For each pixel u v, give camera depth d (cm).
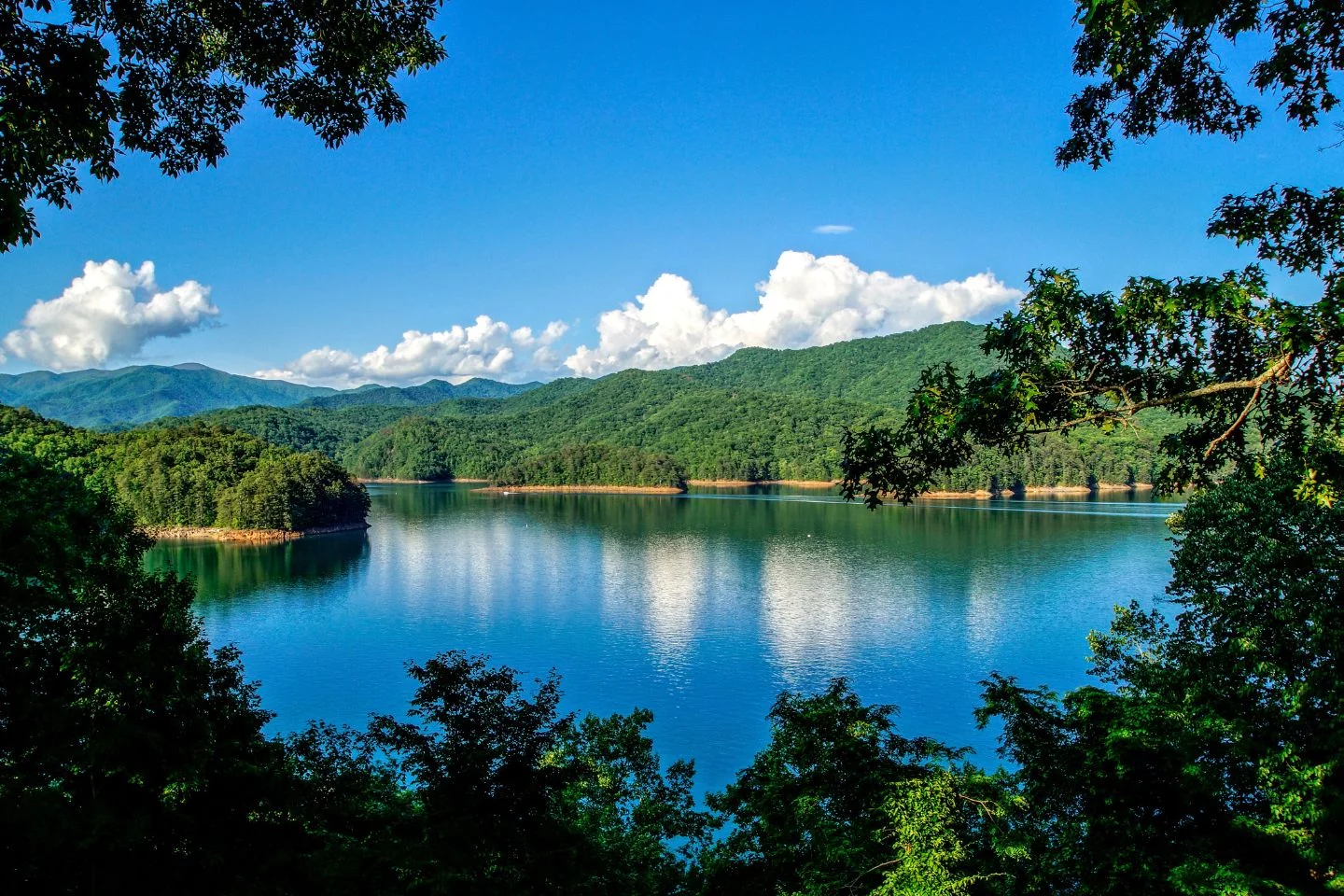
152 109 996
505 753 1227
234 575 9000
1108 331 974
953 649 5553
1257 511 1479
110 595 1212
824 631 6078
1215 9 719
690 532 12606
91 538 1293
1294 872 1180
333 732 1645
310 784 1412
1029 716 1522
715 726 4231
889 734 1606
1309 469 947
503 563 9688
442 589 8038
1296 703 1262
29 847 938
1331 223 899
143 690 1116
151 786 1055
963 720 4269
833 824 1391
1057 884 1270
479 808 1176
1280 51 830
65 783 1061
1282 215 923
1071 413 1002
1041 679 4897
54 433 14238
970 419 955
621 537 12131
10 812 957
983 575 8262
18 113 759
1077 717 1486
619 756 1892
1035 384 967
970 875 1162
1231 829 1237
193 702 1188
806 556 9775
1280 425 962
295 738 1625
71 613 1210
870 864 1266
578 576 8675
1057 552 9738
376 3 998
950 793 1289
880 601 7081
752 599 7275
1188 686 1484
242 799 1188
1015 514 14412
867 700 4597
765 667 5238
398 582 8431
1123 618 1848
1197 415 1041
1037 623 6203
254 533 12125
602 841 1617
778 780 1526
